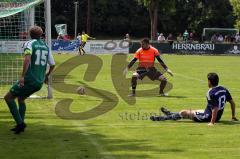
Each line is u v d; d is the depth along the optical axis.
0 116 35.84
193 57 122.38
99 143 27.30
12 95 29.44
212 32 197.00
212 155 24.78
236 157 24.42
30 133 29.94
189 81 62.81
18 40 70.62
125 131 30.64
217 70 81.94
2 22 71.88
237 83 61.50
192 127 31.81
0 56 71.25
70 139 28.33
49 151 25.39
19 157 24.17
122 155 24.62
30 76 29.36
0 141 27.70
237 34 179.25
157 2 182.25
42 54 29.69
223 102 32.66
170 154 24.89
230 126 32.09
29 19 58.88
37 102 42.84
